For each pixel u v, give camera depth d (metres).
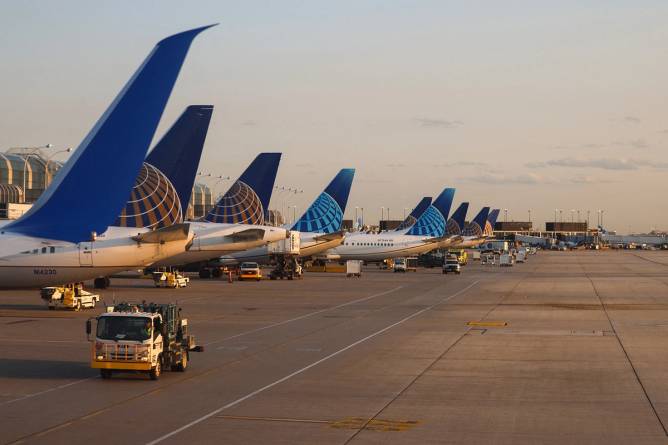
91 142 68.62
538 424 29.83
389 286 121.19
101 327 38.97
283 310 79.06
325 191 154.25
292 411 31.91
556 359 46.88
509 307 84.19
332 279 143.88
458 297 98.44
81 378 39.44
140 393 35.56
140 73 66.75
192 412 31.55
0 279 71.38
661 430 28.92
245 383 38.31
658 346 53.03
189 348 42.78
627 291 110.69
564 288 117.44
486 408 32.72
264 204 125.56
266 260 144.75
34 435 27.53
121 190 69.38
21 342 53.00
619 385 38.25
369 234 192.38
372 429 28.84
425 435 28.00
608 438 27.69
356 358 46.91
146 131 67.62
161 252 76.56
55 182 70.44
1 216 168.00
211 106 90.31
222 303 86.56
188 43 66.31
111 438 27.17
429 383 38.59
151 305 41.97
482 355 48.34
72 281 73.81
